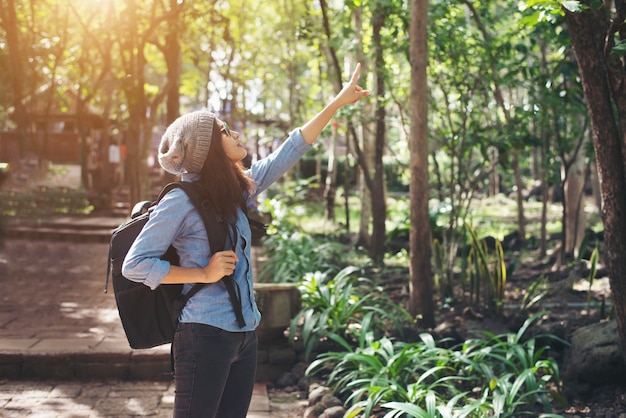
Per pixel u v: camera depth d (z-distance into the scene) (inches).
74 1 577.0
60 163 887.7
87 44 596.7
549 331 231.0
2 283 358.3
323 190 926.4
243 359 113.5
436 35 329.4
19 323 267.4
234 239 110.0
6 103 673.6
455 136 352.2
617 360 190.4
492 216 808.9
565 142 389.4
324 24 360.2
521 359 193.2
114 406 191.3
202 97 942.4
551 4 160.7
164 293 109.0
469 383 205.8
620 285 178.9
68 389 203.9
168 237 106.6
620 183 177.0
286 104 884.6
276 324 224.2
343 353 202.5
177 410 108.7
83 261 453.7
